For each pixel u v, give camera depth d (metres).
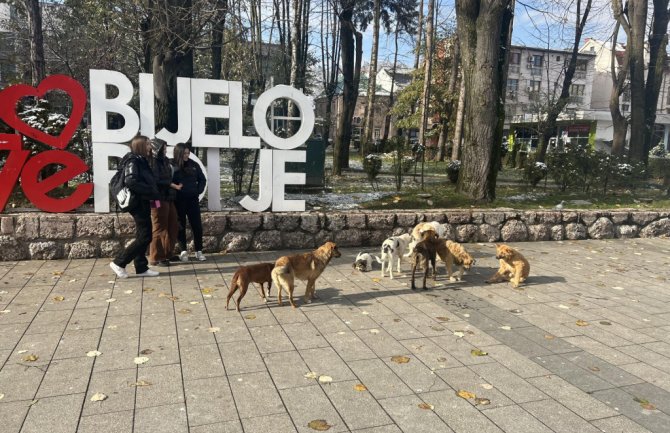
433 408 3.10
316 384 3.36
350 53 18.16
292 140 7.67
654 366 3.86
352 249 7.78
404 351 3.98
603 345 4.27
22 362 3.55
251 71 15.56
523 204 10.57
